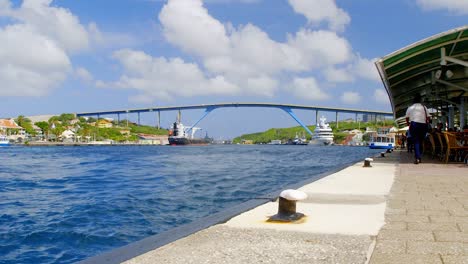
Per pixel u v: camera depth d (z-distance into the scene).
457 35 12.44
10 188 17.94
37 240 8.18
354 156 57.31
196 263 3.03
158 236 3.81
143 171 27.45
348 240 3.64
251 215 4.79
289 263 3.01
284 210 4.58
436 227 4.14
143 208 11.14
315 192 6.64
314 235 3.83
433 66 16.09
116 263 3.01
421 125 13.02
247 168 29.42
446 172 10.16
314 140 177.38
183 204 11.66
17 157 58.72
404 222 4.39
